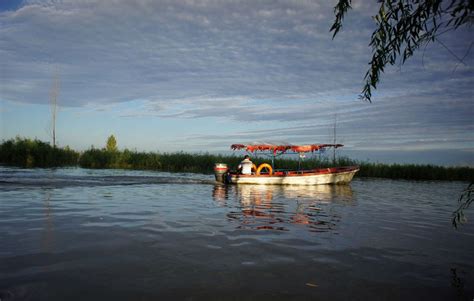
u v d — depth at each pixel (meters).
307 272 5.24
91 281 4.66
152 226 8.05
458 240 7.54
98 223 8.20
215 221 8.94
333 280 4.96
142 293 4.33
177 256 5.83
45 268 5.08
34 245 6.21
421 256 6.24
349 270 5.39
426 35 4.20
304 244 6.83
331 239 7.32
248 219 9.36
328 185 22.30
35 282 4.56
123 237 6.95
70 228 7.60
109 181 19.20
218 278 4.89
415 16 4.14
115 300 4.11
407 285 4.85
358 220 9.71
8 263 5.24
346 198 15.09
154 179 21.22
